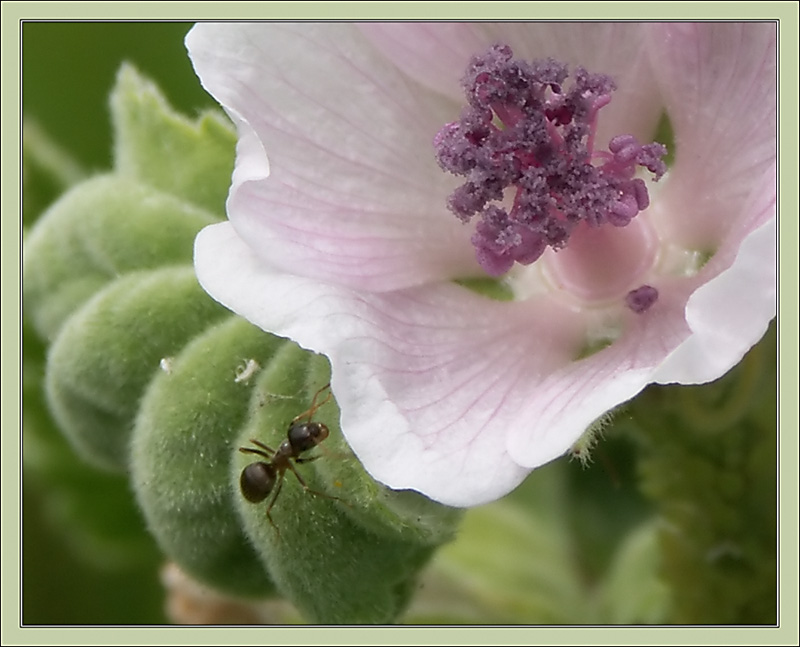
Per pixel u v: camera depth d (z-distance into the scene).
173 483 0.09
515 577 0.11
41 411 0.11
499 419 0.09
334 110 0.09
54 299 0.10
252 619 0.11
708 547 0.10
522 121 0.09
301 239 0.09
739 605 0.10
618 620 0.11
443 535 0.09
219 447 0.09
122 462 0.10
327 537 0.09
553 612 0.11
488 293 0.10
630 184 0.09
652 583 0.11
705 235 0.09
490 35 0.09
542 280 0.10
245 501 0.09
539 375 0.09
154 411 0.09
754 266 0.08
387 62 0.09
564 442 0.08
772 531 0.10
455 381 0.09
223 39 0.09
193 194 0.10
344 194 0.09
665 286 0.09
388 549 0.09
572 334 0.09
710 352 0.08
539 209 0.09
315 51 0.09
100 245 0.10
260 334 0.09
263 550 0.09
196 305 0.10
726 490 0.10
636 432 0.10
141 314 0.10
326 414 0.09
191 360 0.09
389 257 0.09
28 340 0.11
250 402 0.09
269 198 0.09
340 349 0.09
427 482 0.08
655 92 0.09
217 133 0.10
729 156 0.09
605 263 0.09
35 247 0.10
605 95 0.09
